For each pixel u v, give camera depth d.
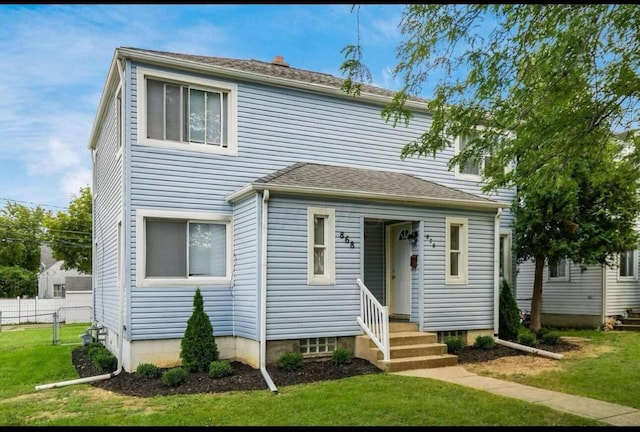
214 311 10.25
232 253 10.55
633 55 6.64
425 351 9.83
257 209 9.45
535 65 6.68
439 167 13.70
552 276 17.45
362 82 6.96
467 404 6.64
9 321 28.58
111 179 12.14
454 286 11.49
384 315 9.33
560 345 12.08
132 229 9.63
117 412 6.60
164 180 10.02
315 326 9.71
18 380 9.60
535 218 13.01
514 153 7.31
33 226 41.53
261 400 6.99
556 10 6.11
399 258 12.24
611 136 7.66
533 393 7.40
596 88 6.69
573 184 8.77
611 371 9.13
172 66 10.16
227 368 8.62
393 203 10.80
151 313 9.62
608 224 12.95
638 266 17.27
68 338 17.56
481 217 12.07
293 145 11.61
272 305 9.32
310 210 9.88
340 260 10.13
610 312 16.31
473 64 7.02
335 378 8.52
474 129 7.70
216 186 10.56
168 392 7.77
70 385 8.66
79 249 31.48
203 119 10.61
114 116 11.70
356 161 12.47
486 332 11.92
